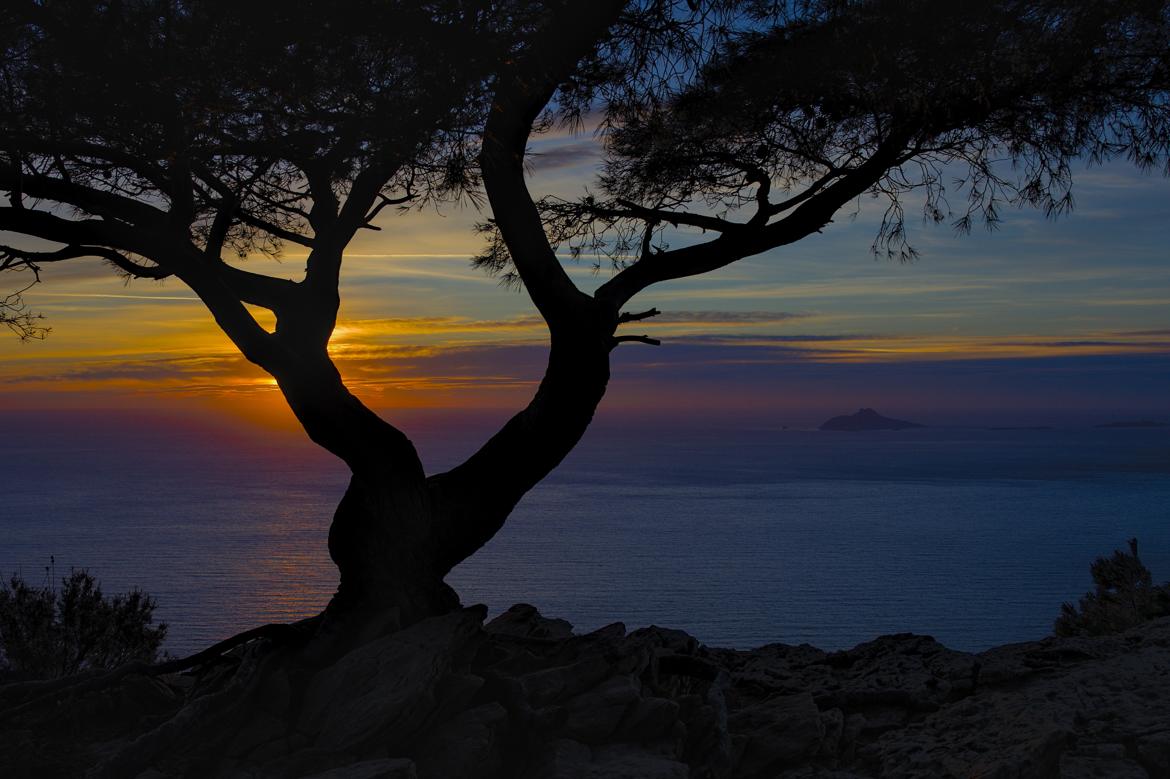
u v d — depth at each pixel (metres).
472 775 4.73
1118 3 5.94
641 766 4.76
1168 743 5.10
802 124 6.96
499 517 6.71
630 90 6.29
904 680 6.82
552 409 6.71
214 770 4.80
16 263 6.10
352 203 6.84
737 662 7.68
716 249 7.15
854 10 6.09
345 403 6.27
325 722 5.03
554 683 5.61
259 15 4.88
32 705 5.67
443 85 5.46
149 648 9.16
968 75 6.16
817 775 5.31
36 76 5.21
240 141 5.76
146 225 6.14
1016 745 5.22
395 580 6.20
